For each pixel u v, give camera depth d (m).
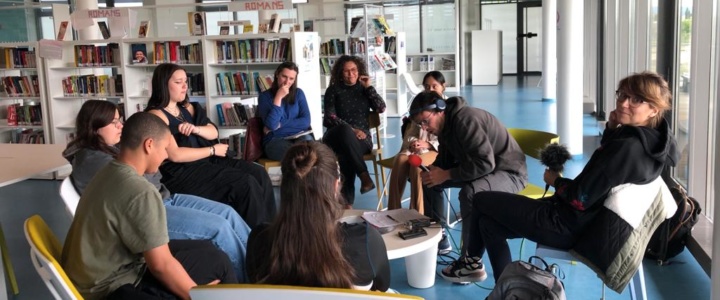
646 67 6.44
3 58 7.08
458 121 3.61
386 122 10.23
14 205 5.75
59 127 6.97
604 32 9.65
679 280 3.53
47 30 11.88
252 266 1.98
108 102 3.22
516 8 20.39
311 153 1.87
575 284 3.55
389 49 11.02
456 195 5.58
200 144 4.31
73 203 3.00
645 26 6.45
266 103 5.05
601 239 2.65
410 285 3.59
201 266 2.63
